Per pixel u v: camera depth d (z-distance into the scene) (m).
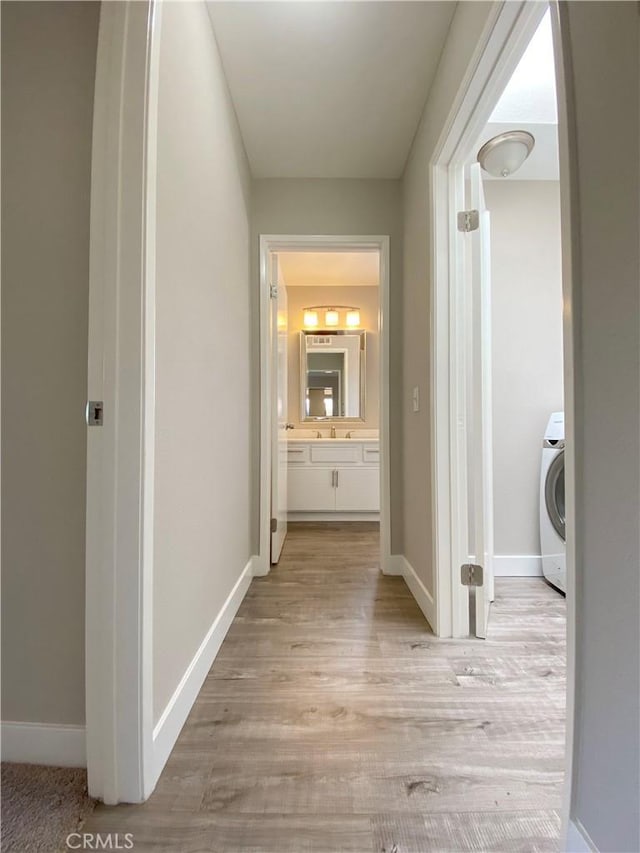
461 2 1.48
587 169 0.77
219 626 1.71
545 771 1.10
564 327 0.84
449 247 1.84
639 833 0.66
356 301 4.55
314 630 1.87
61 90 1.12
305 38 1.65
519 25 1.17
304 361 4.51
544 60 1.77
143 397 1.00
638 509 0.66
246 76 1.85
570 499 0.83
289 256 3.76
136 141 0.99
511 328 2.58
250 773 1.08
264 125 2.16
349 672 1.54
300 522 4.06
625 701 0.69
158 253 1.10
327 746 1.18
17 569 1.12
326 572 2.66
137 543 0.99
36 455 1.12
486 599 1.83
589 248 0.77
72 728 1.10
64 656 1.11
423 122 2.05
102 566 1.00
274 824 0.94
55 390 1.12
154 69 1.02
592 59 0.75
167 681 1.15
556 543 2.38
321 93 1.95
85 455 1.11
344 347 4.52
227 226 1.90
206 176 1.54
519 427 2.58
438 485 1.84
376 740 1.20
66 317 1.12
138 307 0.99
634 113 0.65
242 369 2.30
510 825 0.95
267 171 2.54
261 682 1.48
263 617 2.01
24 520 1.12
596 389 0.76
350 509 4.05
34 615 1.11
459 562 1.83
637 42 0.64
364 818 0.96
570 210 0.81
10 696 1.11
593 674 0.77
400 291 2.60
